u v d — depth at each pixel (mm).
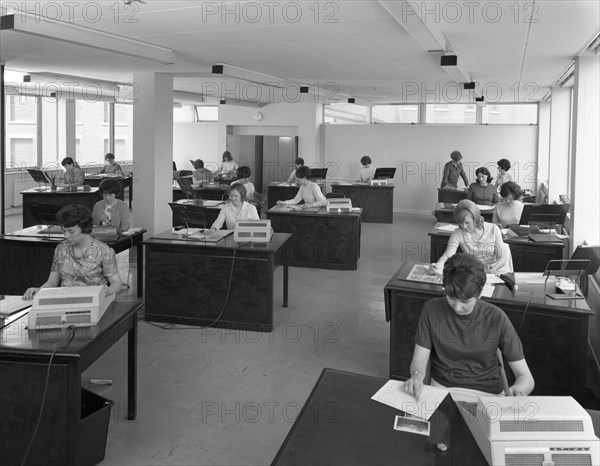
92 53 7027
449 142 13062
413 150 13352
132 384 3414
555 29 5168
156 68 8219
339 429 2066
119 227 5738
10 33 5746
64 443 2658
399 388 2404
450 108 13648
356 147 13820
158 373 4156
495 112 13305
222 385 3984
